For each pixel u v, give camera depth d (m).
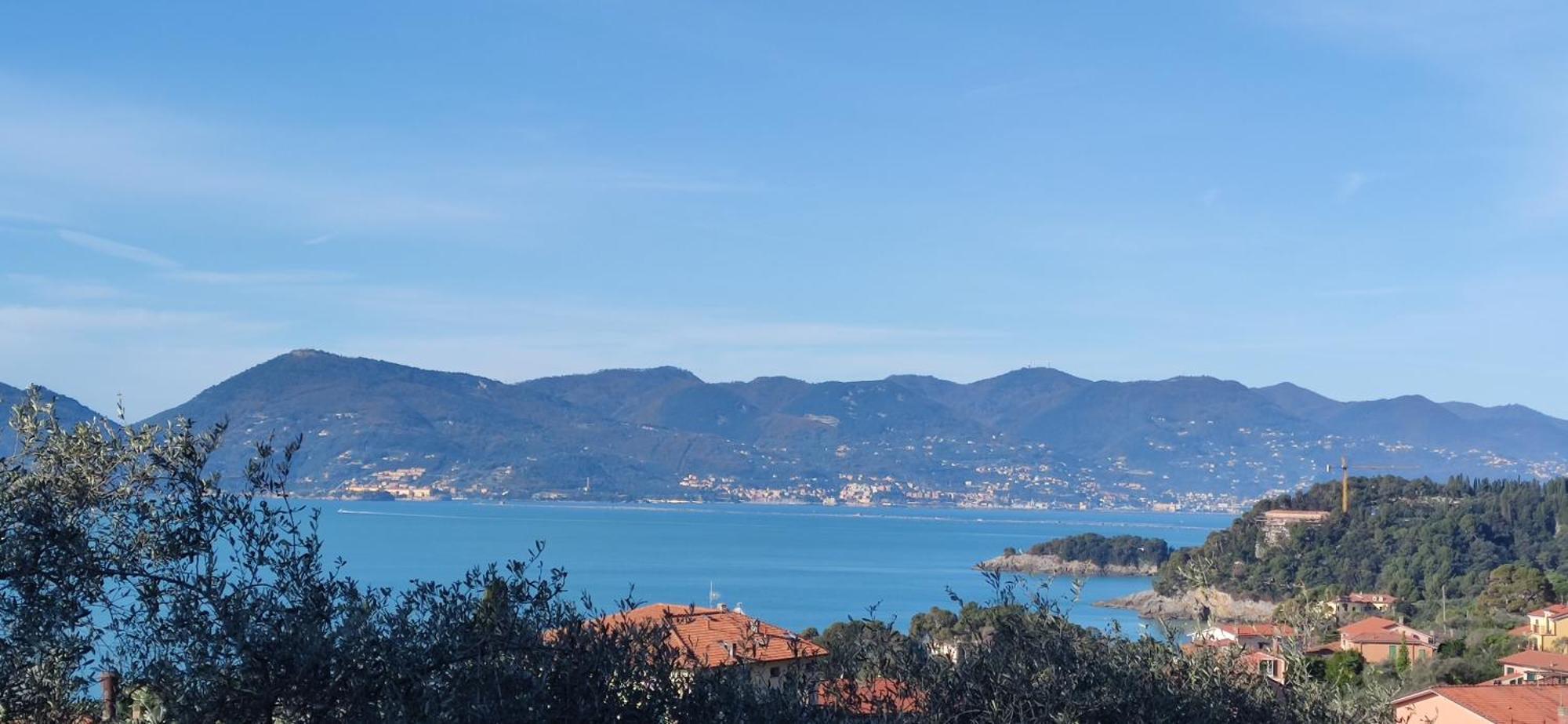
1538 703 34.50
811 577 171.25
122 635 9.04
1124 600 138.38
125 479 10.23
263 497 9.45
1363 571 128.38
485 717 8.43
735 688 9.80
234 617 8.47
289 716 8.48
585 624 9.52
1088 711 11.37
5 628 8.81
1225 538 147.62
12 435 10.50
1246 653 13.35
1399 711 32.19
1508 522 135.75
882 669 11.30
